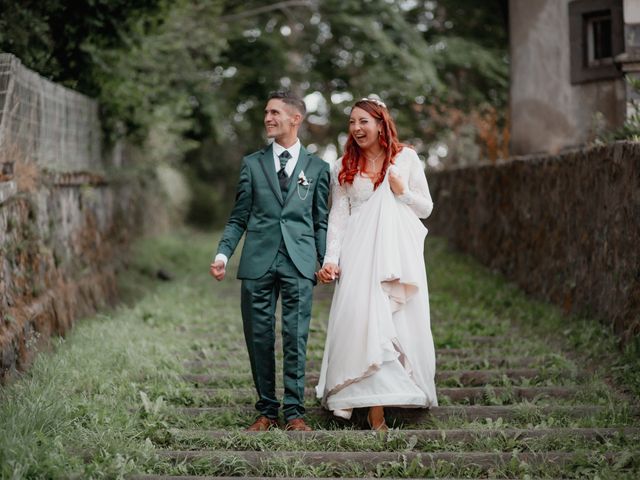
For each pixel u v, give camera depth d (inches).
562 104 361.7
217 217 936.9
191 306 313.7
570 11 356.5
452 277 362.9
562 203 277.0
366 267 173.2
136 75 392.2
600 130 323.9
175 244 530.9
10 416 151.4
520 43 376.8
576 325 242.1
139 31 335.3
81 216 302.4
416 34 599.2
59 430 153.9
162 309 295.1
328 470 148.7
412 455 153.0
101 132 365.7
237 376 208.7
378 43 581.9
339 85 673.6
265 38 637.9
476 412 177.5
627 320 213.5
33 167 227.1
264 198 170.4
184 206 758.5
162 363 215.0
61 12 297.0
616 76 339.6
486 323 272.1
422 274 176.4
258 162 173.0
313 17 650.8
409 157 177.5
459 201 453.4
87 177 304.8
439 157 586.2
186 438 161.0
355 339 169.9
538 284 299.1
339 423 177.5
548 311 269.6
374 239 174.4
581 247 256.2
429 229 544.7
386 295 172.1
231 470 149.9
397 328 173.3
